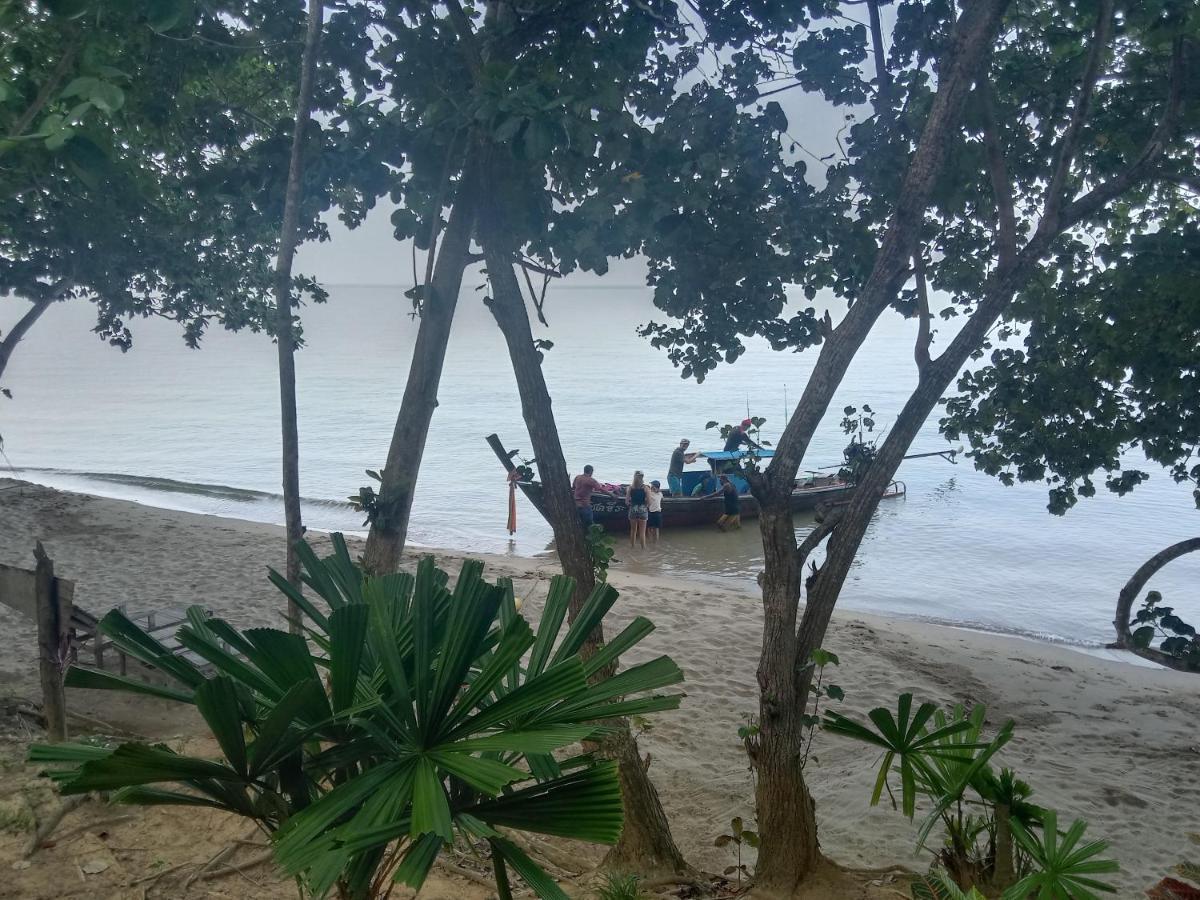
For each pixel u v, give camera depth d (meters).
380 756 2.27
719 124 6.39
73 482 26.47
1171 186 8.91
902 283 5.10
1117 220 9.12
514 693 2.14
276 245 14.33
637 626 2.61
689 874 5.24
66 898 3.97
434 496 24.83
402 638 2.43
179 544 16.19
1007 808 3.96
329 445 33.41
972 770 3.94
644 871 5.12
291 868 1.85
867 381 55.78
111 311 14.80
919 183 4.98
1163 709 10.78
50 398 48.50
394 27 5.73
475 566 2.18
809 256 6.84
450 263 5.47
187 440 34.91
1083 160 8.05
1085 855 3.57
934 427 37.41
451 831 1.80
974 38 4.90
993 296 5.41
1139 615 7.87
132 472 28.56
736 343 7.18
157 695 2.18
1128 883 6.55
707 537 21.70
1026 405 8.87
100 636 7.91
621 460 30.86
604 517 21.48
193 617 2.50
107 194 10.23
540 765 2.46
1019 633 15.04
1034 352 9.04
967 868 4.21
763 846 5.07
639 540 21.11
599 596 2.65
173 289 14.07
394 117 5.46
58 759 2.09
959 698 10.74
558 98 4.60
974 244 8.41
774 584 5.03
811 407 5.05
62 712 5.68
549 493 5.37
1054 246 8.47
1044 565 19.28
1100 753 9.26
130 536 16.66
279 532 17.94
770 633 5.02
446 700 2.10
